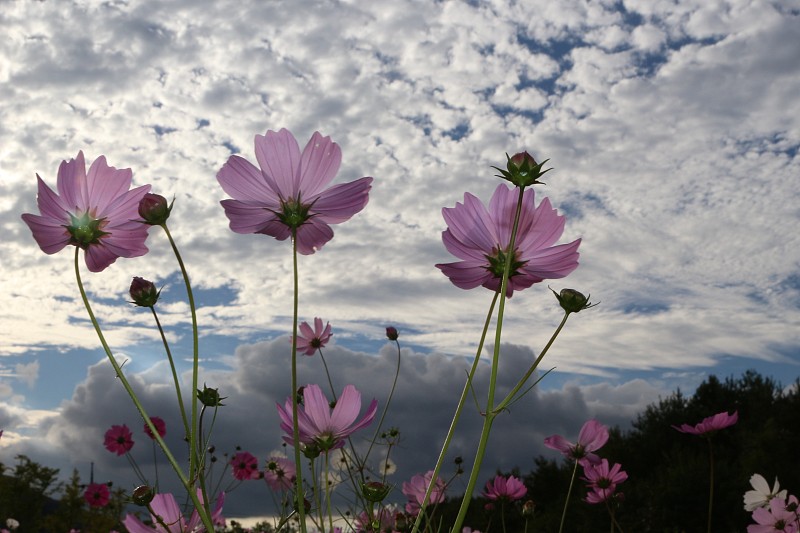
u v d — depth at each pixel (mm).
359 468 784
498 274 406
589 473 1046
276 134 390
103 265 428
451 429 327
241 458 1151
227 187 387
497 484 1014
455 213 409
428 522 584
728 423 1005
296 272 345
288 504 763
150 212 380
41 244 414
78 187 413
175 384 346
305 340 1133
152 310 398
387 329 1092
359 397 429
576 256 403
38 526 3557
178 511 419
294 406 301
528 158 348
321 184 389
